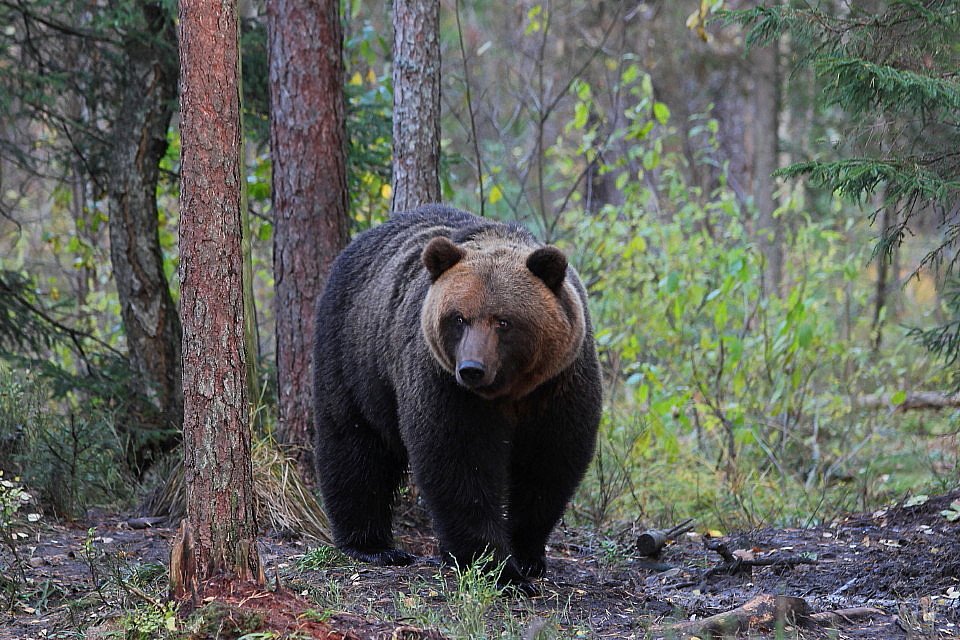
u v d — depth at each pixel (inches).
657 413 625.6
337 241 503.5
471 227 394.0
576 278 397.4
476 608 316.5
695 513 561.9
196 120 285.9
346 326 423.2
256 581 296.5
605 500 540.7
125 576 364.8
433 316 354.0
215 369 289.9
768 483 610.2
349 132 603.5
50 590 352.8
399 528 487.8
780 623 287.7
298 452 499.8
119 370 600.1
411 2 483.2
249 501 298.4
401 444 409.4
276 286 505.7
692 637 307.6
